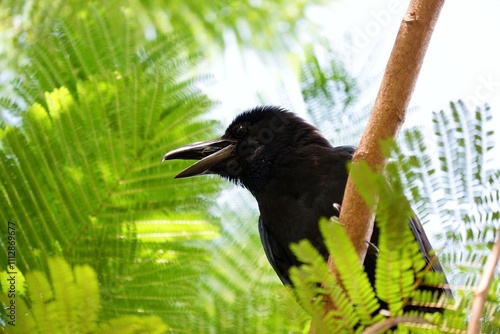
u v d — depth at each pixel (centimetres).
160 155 1039
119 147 1037
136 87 1067
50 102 1048
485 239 738
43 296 730
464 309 712
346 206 927
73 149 1029
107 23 1157
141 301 930
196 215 1029
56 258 734
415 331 706
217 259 1023
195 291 955
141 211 1016
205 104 1079
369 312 712
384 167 746
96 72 1126
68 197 1006
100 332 729
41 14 1283
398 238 712
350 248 710
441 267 735
